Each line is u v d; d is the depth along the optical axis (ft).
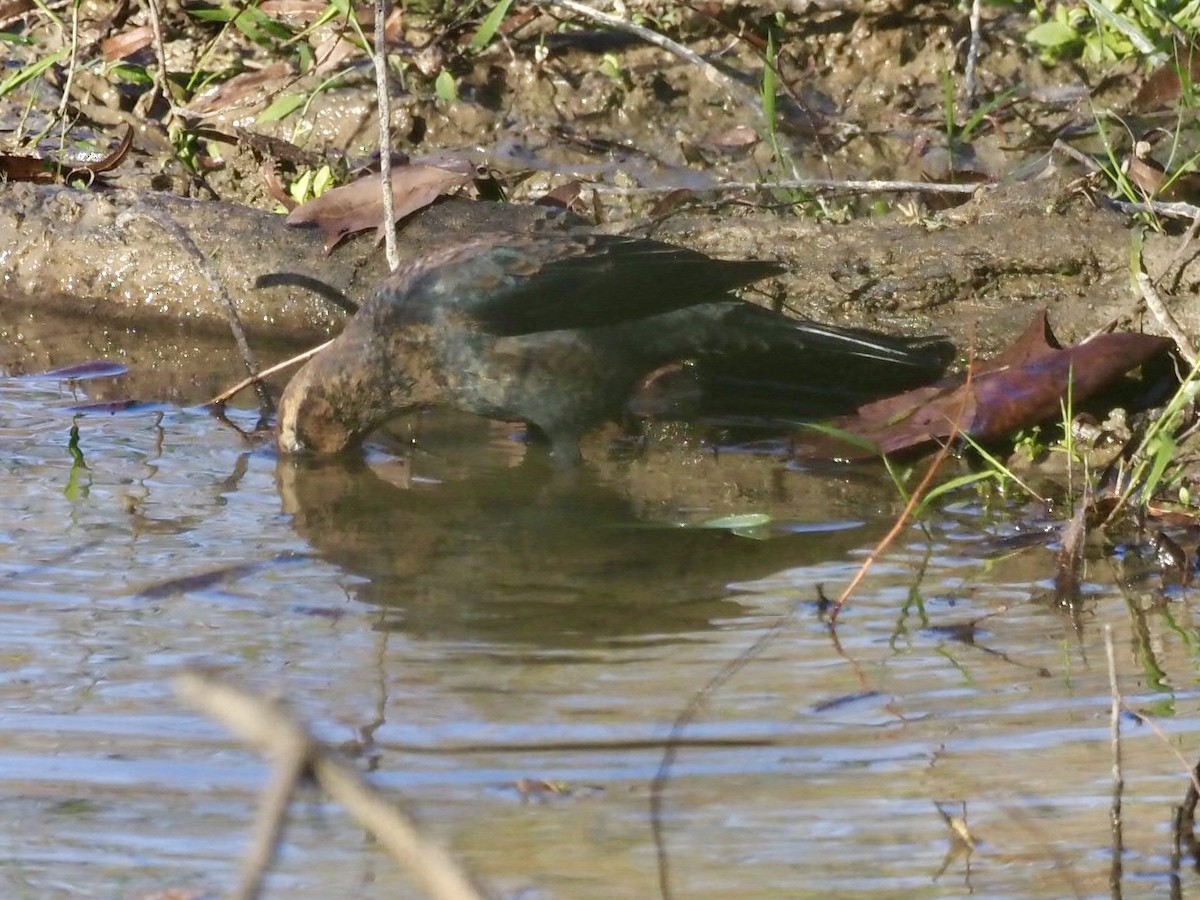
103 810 19.60
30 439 34.19
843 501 31.19
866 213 42.68
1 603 25.91
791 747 21.17
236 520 30.07
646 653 24.22
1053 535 28.94
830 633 24.97
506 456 34.50
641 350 34.60
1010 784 20.10
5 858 18.47
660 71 47.32
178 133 45.29
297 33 48.80
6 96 47.62
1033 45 47.26
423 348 33.86
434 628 25.12
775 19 48.08
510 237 34.78
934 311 37.50
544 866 18.24
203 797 19.94
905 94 46.65
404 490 32.09
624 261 34.19
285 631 25.03
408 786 20.10
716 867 18.15
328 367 33.91
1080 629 25.03
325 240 40.60
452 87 45.91
